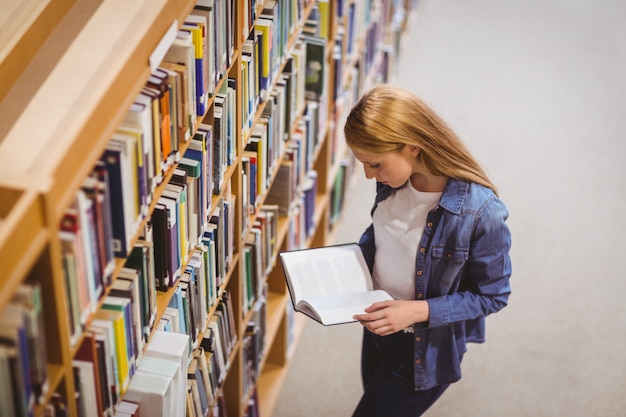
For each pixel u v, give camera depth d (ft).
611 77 18.85
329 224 13.30
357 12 12.57
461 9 22.06
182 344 6.28
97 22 5.40
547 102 17.71
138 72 5.17
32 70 5.13
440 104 17.43
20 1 5.41
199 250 7.11
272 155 8.90
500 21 21.40
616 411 10.50
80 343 4.94
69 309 4.65
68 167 4.37
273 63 8.31
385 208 7.11
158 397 5.89
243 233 8.34
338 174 13.01
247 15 7.22
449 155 6.48
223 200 7.43
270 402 10.53
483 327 7.66
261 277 9.26
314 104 10.46
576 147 16.17
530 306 12.22
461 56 19.49
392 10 17.26
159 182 5.73
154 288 6.13
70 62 5.11
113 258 5.15
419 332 7.16
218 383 8.25
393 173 6.53
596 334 11.73
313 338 11.77
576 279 12.78
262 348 9.97
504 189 14.88
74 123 4.47
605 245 13.55
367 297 7.13
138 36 5.13
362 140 6.33
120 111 4.89
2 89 4.98
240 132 7.53
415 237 6.95
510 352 11.39
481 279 6.89
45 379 4.47
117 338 5.51
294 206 10.32
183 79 5.82
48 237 4.20
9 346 4.05
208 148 6.75
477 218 6.57
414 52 19.57
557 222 14.07
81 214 4.56
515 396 10.71
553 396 10.72
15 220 3.90
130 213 5.24
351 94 13.38
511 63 19.26
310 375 11.13
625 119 17.22
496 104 17.53
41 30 5.31
